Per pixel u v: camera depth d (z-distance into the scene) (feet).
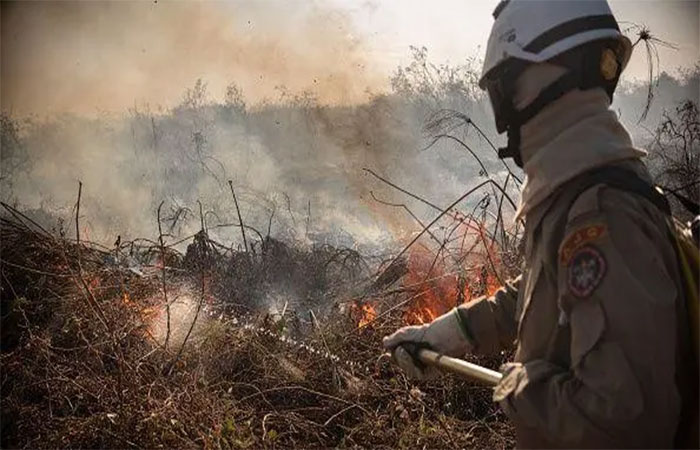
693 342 5.80
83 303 12.72
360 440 11.19
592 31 6.35
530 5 6.49
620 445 5.44
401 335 7.97
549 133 6.38
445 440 11.17
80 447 10.09
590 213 5.82
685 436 5.85
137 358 11.80
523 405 5.85
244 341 12.85
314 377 12.43
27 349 11.57
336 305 14.44
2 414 10.55
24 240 14.42
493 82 6.74
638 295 5.51
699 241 6.55
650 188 6.11
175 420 10.30
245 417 11.28
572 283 5.75
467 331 7.70
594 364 5.53
